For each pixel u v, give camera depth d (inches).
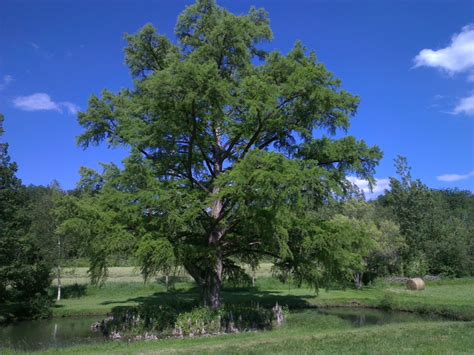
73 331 941.2
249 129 853.2
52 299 1337.4
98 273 859.4
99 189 884.6
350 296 1499.8
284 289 1808.6
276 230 742.5
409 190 2196.1
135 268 785.6
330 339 516.7
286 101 830.5
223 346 489.4
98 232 744.3
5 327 1012.5
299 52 856.3
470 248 2185.0
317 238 801.6
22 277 1186.6
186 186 871.7
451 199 4970.5
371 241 868.0
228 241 927.7
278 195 662.5
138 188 772.0
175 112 759.7
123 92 995.9
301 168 745.0
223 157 961.5
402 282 1927.9
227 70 923.4
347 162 869.8
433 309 1173.1
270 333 655.8
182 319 837.2
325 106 813.2
